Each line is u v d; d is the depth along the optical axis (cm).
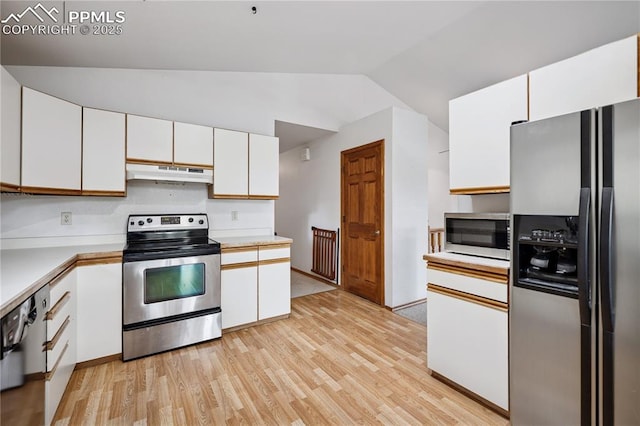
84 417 161
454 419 164
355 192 406
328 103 415
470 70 342
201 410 169
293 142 508
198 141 282
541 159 144
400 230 353
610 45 157
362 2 219
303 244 529
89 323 209
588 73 164
